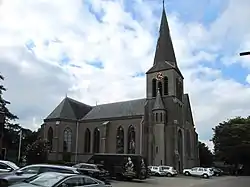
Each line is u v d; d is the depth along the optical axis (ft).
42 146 157.28
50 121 214.48
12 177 50.49
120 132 202.69
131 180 117.39
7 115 157.89
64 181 36.06
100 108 230.48
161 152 183.42
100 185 40.73
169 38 216.33
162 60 208.23
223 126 236.63
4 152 156.56
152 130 191.93
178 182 115.65
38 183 35.47
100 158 124.26
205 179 143.54
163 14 223.30
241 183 114.73
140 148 188.65
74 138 217.77
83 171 95.61
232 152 222.89
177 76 207.31
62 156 206.49
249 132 220.64
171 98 195.11
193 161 215.31
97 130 213.87
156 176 157.38
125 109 212.64
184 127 208.33
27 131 195.31
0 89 153.48
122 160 118.32
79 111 230.89
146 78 208.74
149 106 199.93
